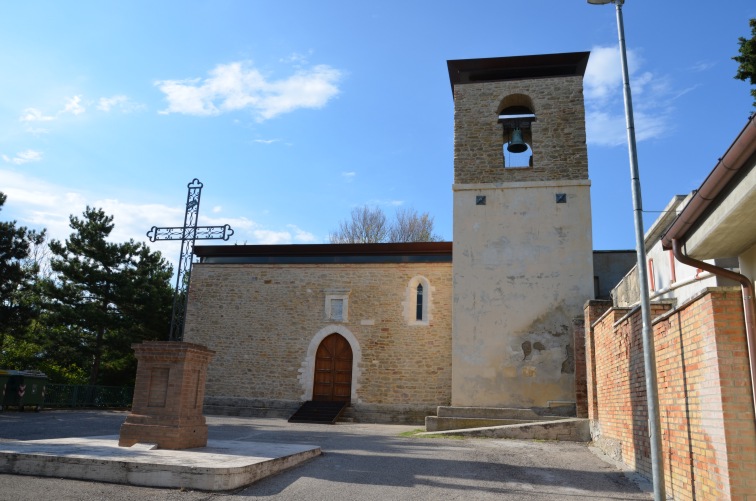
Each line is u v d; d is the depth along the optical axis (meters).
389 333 19.64
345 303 20.22
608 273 19.38
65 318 22.14
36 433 11.82
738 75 11.96
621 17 7.33
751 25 11.94
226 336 20.78
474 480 7.87
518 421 14.62
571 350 16.67
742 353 5.29
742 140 4.36
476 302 17.50
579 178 17.98
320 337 20.08
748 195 4.70
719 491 5.30
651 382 6.00
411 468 8.61
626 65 7.14
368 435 13.55
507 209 18.11
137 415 8.60
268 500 6.33
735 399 5.21
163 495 6.25
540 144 18.55
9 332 20.33
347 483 7.39
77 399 21.47
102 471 6.81
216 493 6.48
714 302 5.46
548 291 17.23
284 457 8.00
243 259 21.80
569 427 12.98
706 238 5.77
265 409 19.58
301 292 20.72
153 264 25.55
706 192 5.24
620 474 8.50
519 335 17.03
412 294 19.91
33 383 18.50
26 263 26.12
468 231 18.14
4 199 20.09
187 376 8.79
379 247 20.58
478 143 18.95
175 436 8.37
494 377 16.83
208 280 21.50
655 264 11.70
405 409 18.70
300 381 19.84
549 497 6.99
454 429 14.64
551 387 16.50
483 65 19.58
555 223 17.72
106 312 23.09
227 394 20.19
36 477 6.87
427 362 19.11
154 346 8.84
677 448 6.52
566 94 18.88
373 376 19.33
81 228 23.91
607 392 10.93
